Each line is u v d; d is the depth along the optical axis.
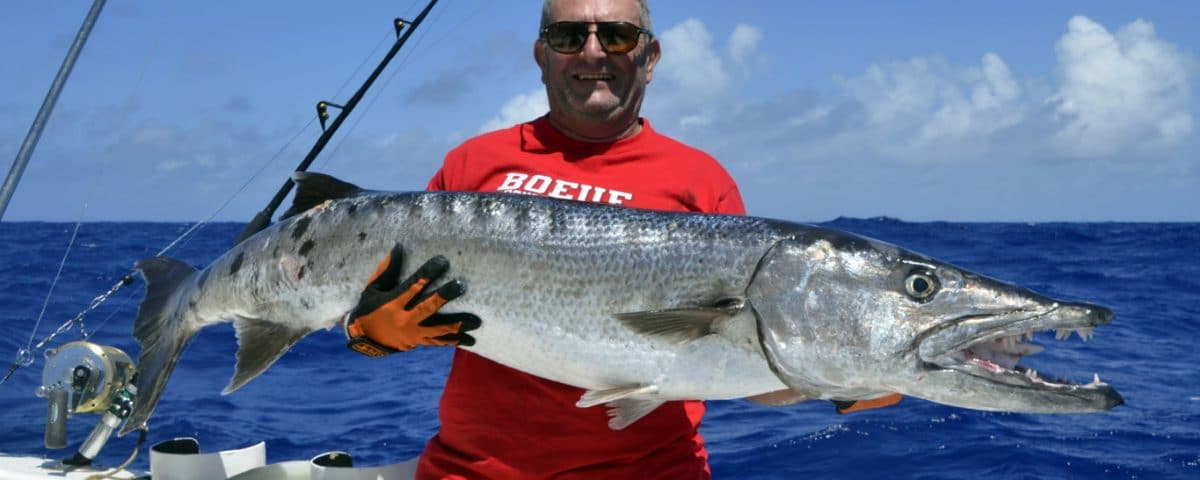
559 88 3.70
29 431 7.10
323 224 3.66
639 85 3.76
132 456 4.67
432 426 7.66
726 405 8.05
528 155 3.82
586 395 3.26
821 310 3.22
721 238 3.34
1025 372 3.13
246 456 4.49
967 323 3.14
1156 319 14.88
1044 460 6.43
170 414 7.92
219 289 3.82
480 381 3.64
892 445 6.79
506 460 3.57
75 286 18.25
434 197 3.57
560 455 3.54
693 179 3.76
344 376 9.86
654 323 3.20
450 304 3.46
